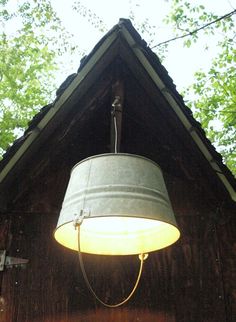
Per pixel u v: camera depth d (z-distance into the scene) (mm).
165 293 4004
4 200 4230
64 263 4094
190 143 4102
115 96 3859
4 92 13508
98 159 2617
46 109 3738
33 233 4230
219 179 4219
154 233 3260
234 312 3973
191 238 4293
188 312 3932
